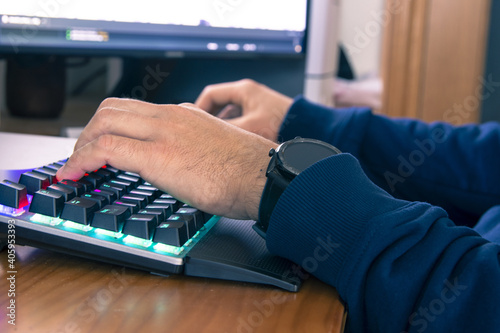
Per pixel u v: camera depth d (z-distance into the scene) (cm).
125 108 49
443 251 40
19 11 77
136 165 45
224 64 102
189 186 45
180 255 40
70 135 75
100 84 98
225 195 46
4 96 87
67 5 81
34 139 63
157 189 49
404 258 40
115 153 45
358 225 40
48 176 46
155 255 40
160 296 37
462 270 39
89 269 41
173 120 48
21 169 51
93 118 48
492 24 134
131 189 49
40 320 32
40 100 87
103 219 41
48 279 39
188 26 94
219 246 44
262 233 44
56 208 42
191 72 97
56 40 82
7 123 82
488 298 38
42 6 79
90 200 43
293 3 101
